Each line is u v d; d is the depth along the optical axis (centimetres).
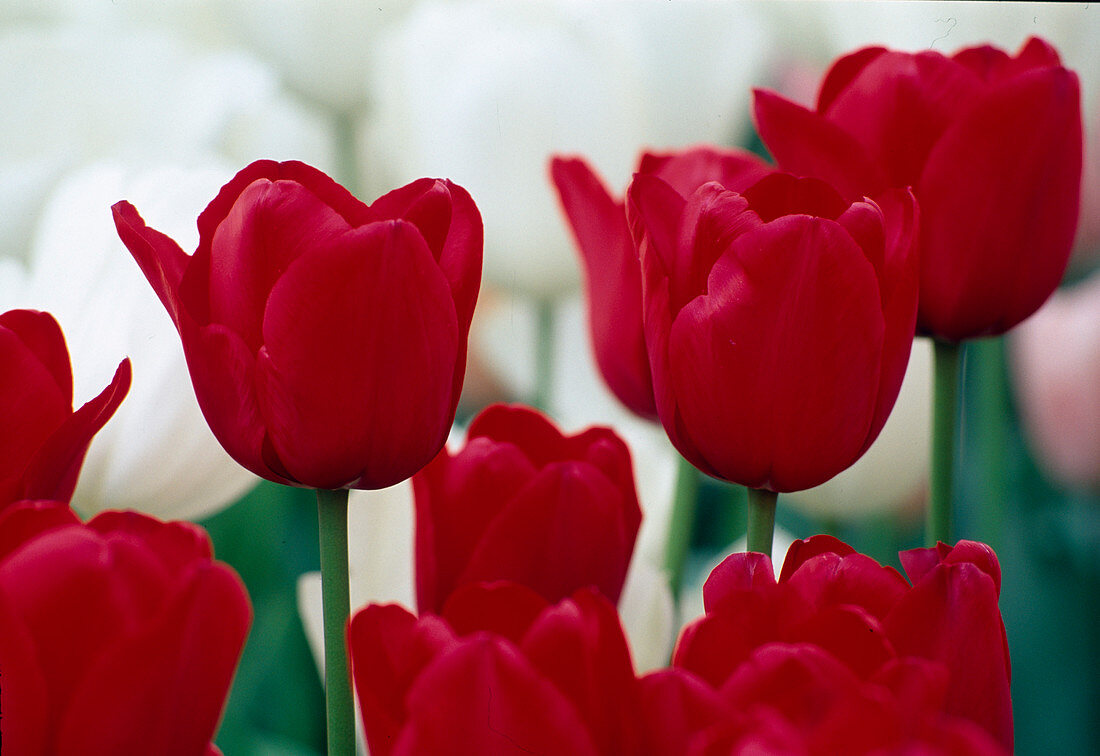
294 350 75
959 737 70
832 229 76
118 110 115
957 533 124
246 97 119
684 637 74
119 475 88
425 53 113
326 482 77
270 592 108
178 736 73
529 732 72
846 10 124
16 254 114
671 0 124
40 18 130
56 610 72
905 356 78
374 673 74
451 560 81
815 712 71
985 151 81
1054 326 124
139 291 88
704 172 86
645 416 86
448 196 77
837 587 75
